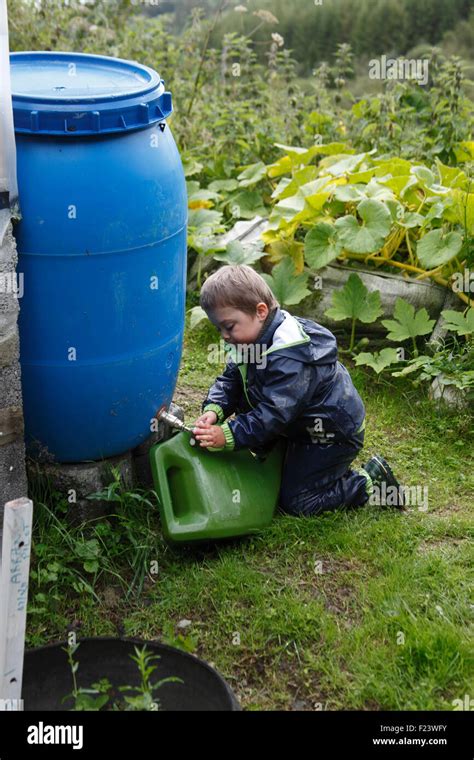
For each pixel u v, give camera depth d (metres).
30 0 5.55
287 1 7.06
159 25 5.84
